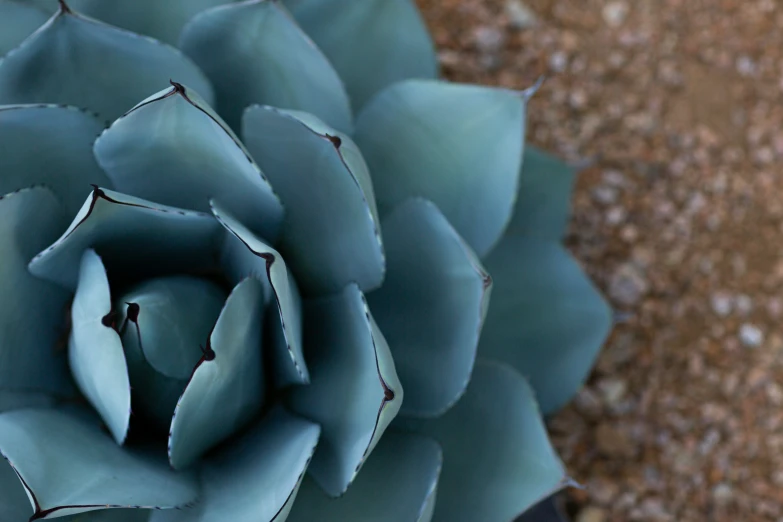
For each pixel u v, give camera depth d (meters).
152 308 0.91
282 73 0.99
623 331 1.31
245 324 0.91
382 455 0.99
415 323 0.99
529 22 1.46
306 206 0.97
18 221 0.93
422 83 0.98
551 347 1.08
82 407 0.97
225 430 0.95
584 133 1.41
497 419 1.00
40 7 1.01
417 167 1.01
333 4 1.04
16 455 0.90
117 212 0.92
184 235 0.95
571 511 1.26
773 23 1.50
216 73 1.00
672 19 1.49
